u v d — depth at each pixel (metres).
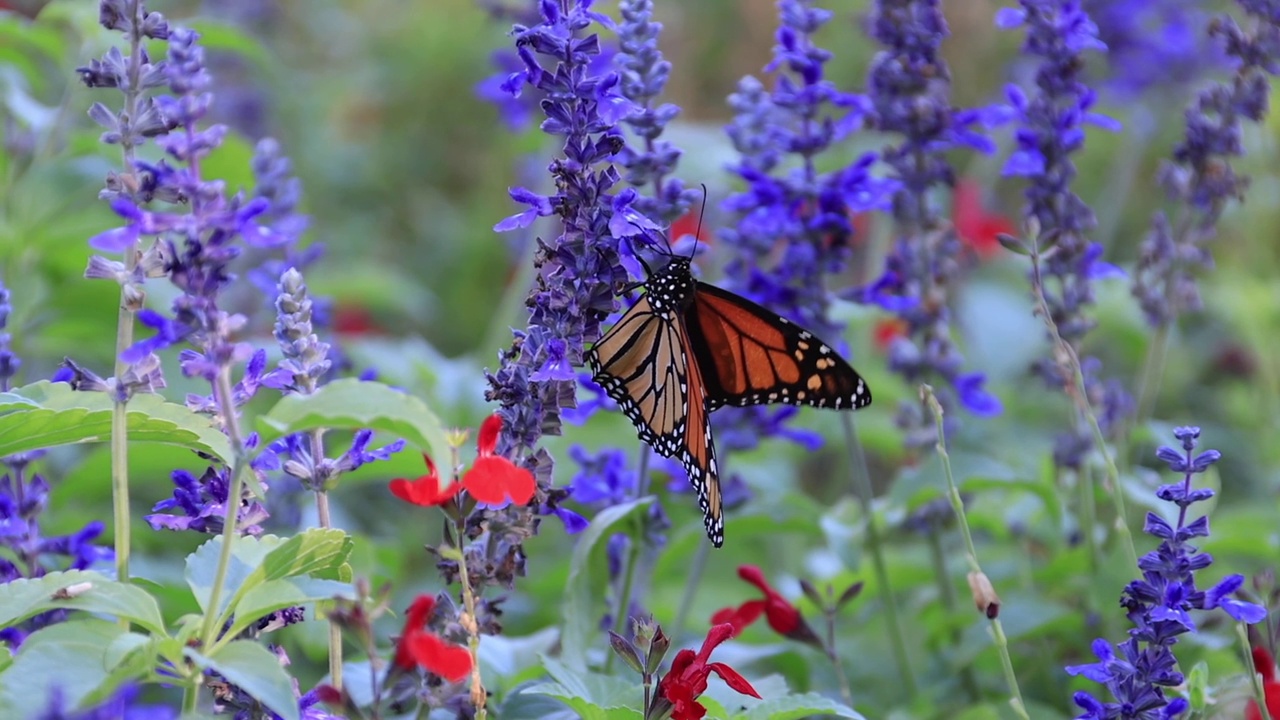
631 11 5.11
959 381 6.56
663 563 6.51
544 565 8.23
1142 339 10.11
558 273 4.30
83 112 8.65
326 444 7.56
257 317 9.61
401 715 5.03
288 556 3.84
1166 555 4.20
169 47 3.71
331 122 14.45
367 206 14.19
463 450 7.15
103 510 7.41
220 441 4.13
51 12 7.72
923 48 6.16
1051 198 6.16
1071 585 6.60
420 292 12.63
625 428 8.94
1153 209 13.39
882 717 6.29
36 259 7.56
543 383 4.23
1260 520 6.38
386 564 6.62
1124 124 13.24
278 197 7.24
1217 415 10.63
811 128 5.93
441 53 14.47
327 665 6.62
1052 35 6.01
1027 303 10.48
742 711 4.61
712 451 4.89
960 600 7.15
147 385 3.93
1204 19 11.91
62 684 3.50
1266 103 6.37
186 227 3.55
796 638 5.56
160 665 3.81
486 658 5.04
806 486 10.56
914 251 6.52
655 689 4.43
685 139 9.50
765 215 5.89
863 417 9.13
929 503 6.69
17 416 4.07
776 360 5.34
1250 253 11.73
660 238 5.04
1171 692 4.87
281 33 14.94
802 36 5.93
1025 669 6.60
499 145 13.74
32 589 3.72
